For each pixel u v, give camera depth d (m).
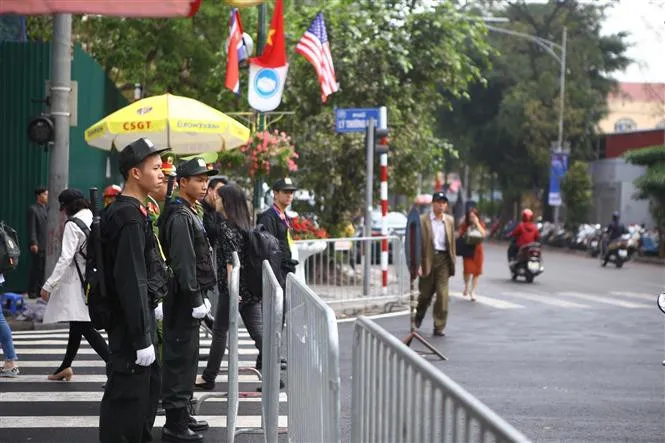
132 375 10.45
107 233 10.24
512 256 44.72
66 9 16.94
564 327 27.05
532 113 93.62
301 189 41.88
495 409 15.72
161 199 12.88
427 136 45.19
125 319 10.36
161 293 10.87
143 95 50.72
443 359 20.81
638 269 56.38
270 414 11.41
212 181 16.95
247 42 33.94
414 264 21.47
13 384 16.92
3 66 32.88
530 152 95.31
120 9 17.12
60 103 26.17
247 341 23.52
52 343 22.05
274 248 16.62
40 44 32.91
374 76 43.12
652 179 63.69
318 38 33.78
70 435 13.42
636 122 143.00
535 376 18.83
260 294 16.56
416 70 44.53
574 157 97.44
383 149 32.91
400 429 6.13
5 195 32.72
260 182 32.66
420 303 24.92
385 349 6.56
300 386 9.88
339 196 42.03
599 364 20.39
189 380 12.97
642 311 31.67
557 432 14.15
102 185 40.25
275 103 31.64
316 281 29.86
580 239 81.75
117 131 23.61
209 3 47.19
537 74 97.88
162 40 49.34
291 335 10.88
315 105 43.19
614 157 97.62
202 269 13.04
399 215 58.94
